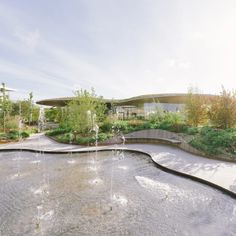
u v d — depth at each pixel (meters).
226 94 10.04
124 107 28.11
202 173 5.60
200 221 3.29
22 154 9.47
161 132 12.05
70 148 10.46
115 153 9.42
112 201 4.12
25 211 3.73
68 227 3.16
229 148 7.72
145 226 3.16
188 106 12.12
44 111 28.17
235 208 3.72
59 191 4.72
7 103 19.25
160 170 6.46
